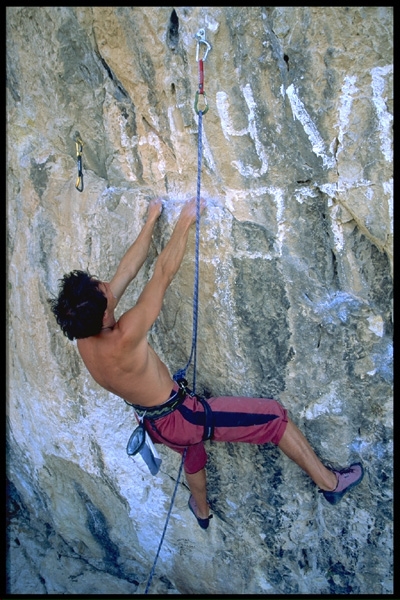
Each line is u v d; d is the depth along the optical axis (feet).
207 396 10.53
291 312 9.52
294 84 8.38
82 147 10.30
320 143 8.63
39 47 9.71
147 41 8.69
